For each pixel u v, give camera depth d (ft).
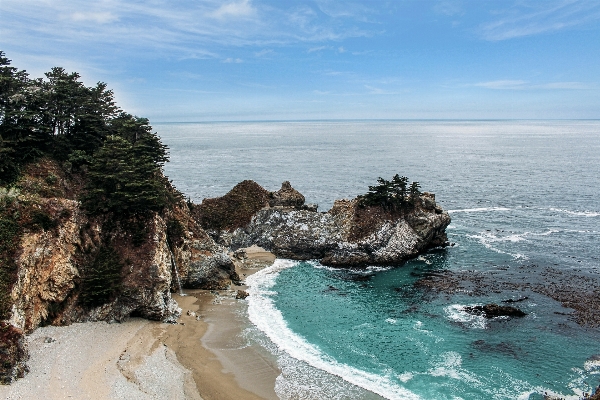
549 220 324.39
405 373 134.62
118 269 165.78
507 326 164.14
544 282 206.18
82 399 113.39
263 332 160.56
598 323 165.07
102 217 177.17
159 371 130.93
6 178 172.86
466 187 465.47
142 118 223.51
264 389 125.90
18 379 118.01
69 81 209.46
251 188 302.86
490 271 222.69
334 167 634.02
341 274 224.53
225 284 206.08
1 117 185.37
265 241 261.44
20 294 140.15
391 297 193.67
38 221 154.71
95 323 157.28
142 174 188.96
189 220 217.77
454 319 170.81
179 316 171.12
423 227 255.09
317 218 260.83
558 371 135.74
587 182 483.51
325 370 135.95
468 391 125.80
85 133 207.41
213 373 132.87
